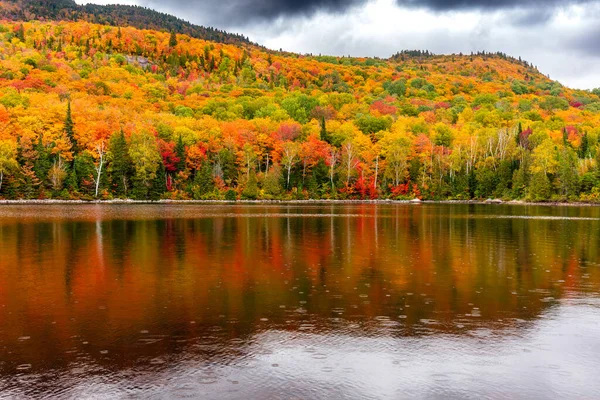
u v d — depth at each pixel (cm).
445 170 13725
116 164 11075
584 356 1395
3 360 1349
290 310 1838
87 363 1331
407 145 13362
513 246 3572
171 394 1160
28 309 1834
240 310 1833
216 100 19638
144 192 11131
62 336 1538
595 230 4747
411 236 4178
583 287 2227
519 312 1819
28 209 7731
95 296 2030
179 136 12644
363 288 2195
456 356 1390
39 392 1166
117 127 12356
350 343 1485
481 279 2395
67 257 2969
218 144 13138
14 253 3112
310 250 3331
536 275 2495
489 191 12938
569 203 11450
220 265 2742
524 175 12412
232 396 1152
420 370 1297
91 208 8156
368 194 13062
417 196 13112
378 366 1320
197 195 11731
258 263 2814
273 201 12131
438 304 1927
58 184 10312
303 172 13175
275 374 1269
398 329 1617
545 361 1359
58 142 10900
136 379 1236
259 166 13475
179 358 1368
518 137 15100
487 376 1265
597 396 1160
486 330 1609
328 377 1253
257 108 19225
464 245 3622
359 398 1147
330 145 14025
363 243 3706
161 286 2212
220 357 1376
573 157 12888
